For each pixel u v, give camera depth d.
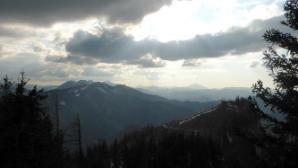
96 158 95.31
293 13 13.13
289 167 12.30
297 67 13.22
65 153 27.52
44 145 20.22
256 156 13.19
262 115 13.01
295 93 12.91
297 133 12.52
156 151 100.00
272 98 13.02
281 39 13.16
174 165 93.19
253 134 13.05
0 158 18.38
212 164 86.31
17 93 19.02
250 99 13.45
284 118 12.95
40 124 19.75
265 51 13.62
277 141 12.62
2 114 18.52
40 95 19.86
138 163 100.25
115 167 104.88
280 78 13.23
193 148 95.12
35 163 19.05
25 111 18.94
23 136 18.61
